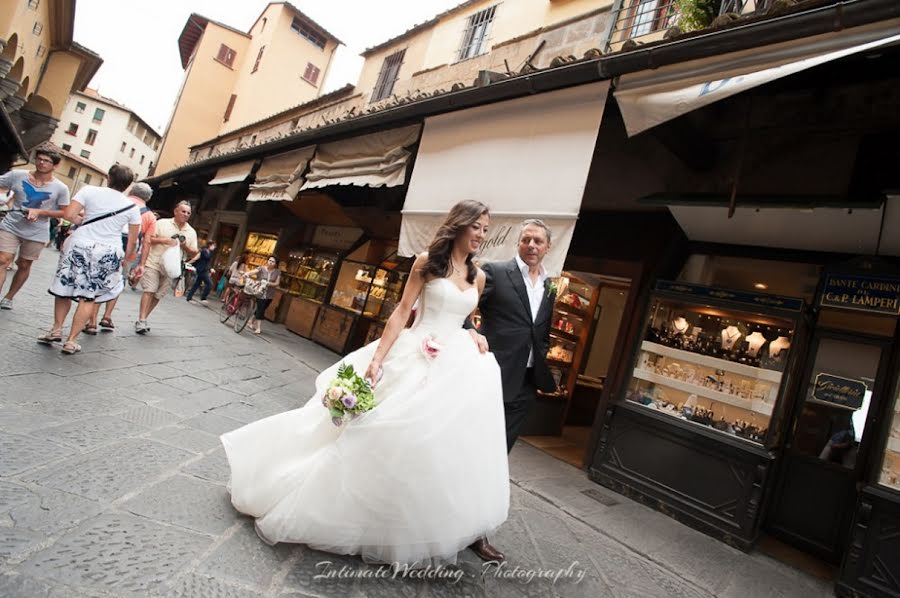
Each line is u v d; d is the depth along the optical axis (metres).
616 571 3.03
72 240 4.20
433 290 2.46
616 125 5.80
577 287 7.64
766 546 4.20
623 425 4.93
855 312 4.13
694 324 4.89
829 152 4.39
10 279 7.24
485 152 4.51
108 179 4.45
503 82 4.25
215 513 2.29
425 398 2.19
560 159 3.84
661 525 4.12
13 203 4.87
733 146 5.01
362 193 10.61
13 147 12.17
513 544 2.96
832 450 4.29
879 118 4.10
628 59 3.38
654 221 5.74
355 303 10.20
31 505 1.98
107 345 4.94
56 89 19.33
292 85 25.12
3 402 2.90
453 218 2.52
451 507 2.14
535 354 2.82
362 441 2.11
